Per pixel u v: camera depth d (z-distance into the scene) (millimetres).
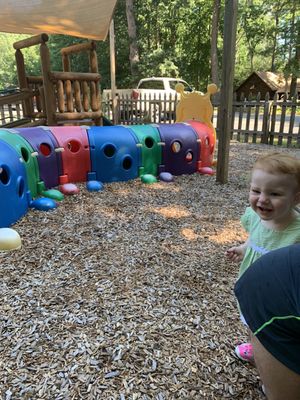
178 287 2836
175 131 6473
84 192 5336
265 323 1102
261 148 10180
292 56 30469
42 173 5102
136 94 15406
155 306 2576
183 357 2084
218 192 5523
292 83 27797
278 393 1159
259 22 34250
